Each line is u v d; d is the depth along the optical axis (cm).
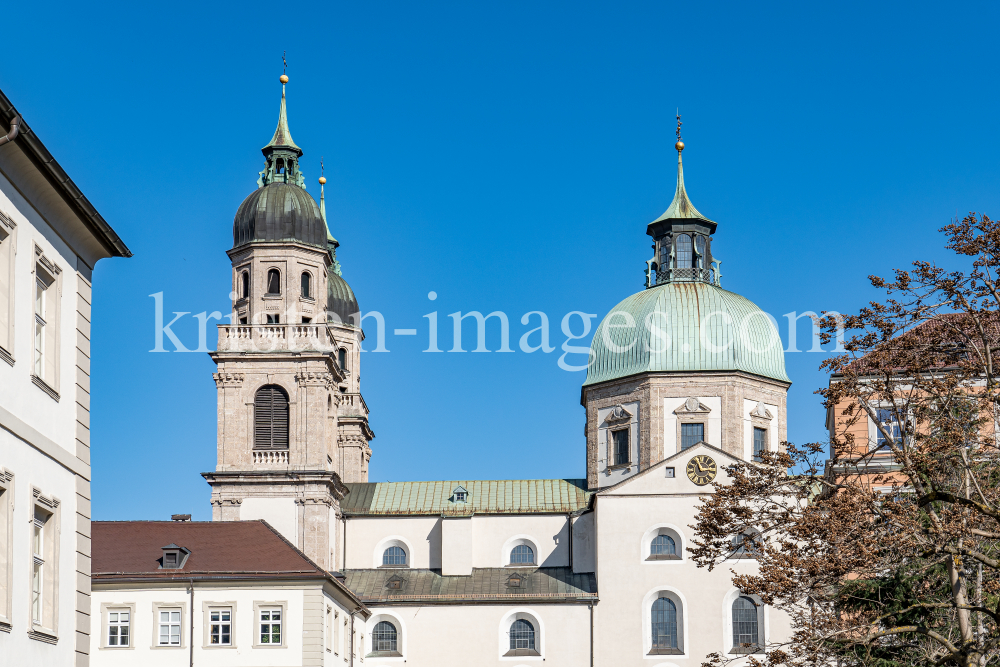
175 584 7019
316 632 7019
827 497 3878
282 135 9556
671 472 8975
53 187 3231
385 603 9000
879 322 3784
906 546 3625
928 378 4044
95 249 3622
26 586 3111
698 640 8675
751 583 3928
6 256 3034
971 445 3775
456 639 8925
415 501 9719
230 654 6962
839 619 3912
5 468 2994
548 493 9700
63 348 3412
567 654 8800
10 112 2839
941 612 4041
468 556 9350
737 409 9262
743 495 3988
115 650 6931
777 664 4047
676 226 9912
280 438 8894
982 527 3688
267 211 9181
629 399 9438
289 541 8269
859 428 6462
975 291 3684
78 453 3491
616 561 8875
